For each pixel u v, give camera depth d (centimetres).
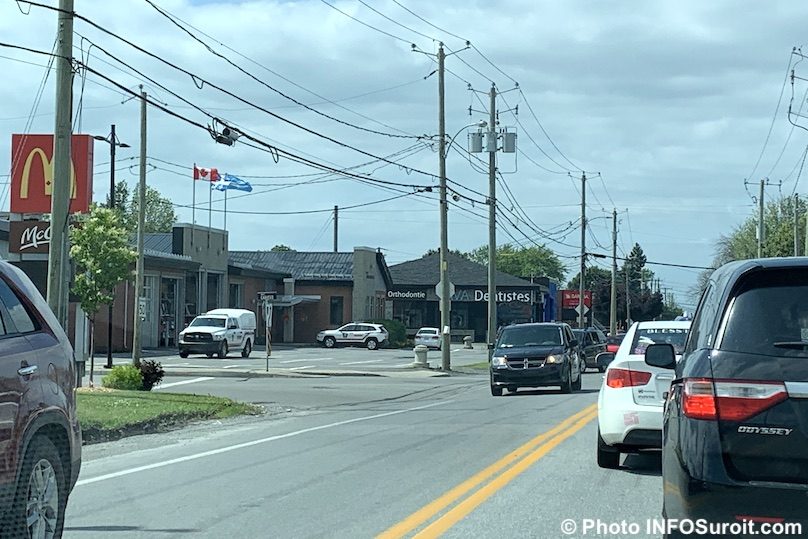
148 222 10688
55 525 736
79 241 2959
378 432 1631
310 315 7431
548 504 963
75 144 3142
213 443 1508
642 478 1113
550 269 15562
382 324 6862
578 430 1597
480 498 995
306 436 1589
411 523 879
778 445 552
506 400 2380
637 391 1114
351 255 7812
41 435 717
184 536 837
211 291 6191
